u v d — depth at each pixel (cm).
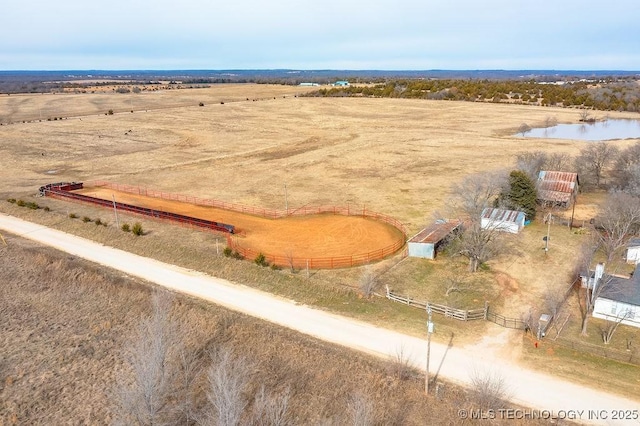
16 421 2519
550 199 5516
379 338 3047
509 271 3994
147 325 2845
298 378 2723
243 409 2380
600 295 3225
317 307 3444
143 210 5462
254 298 3591
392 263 4144
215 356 2908
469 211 4822
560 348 2903
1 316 3494
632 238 4206
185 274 4012
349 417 2409
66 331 3306
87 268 4150
